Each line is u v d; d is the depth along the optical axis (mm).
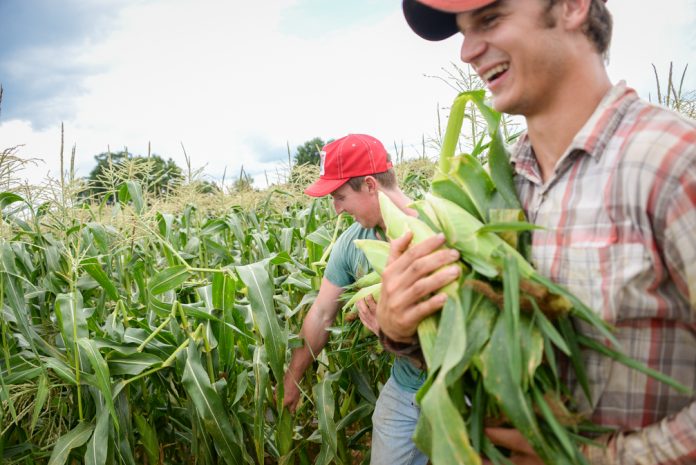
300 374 3270
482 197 1613
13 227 3486
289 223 5914
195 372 2834
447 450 1274
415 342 1661
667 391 1276
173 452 3734
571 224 1357
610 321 1256
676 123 1231
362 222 2980
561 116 1406
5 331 2764
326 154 2973
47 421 3100
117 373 2852
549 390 1344
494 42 1365
